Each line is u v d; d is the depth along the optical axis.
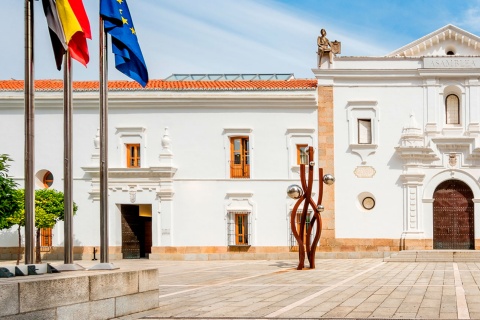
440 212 37.62
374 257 36.94
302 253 28.34
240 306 15.55
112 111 38.34
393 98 37.91
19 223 30.70
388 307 15.02
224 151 37.88
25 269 12.85
